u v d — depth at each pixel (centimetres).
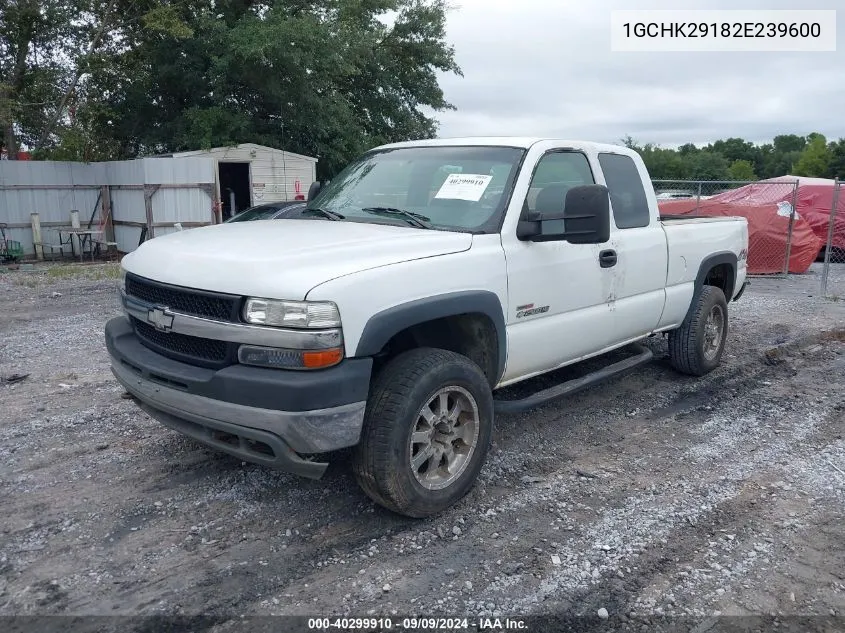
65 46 2116
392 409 363
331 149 2575
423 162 496
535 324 461
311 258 361
